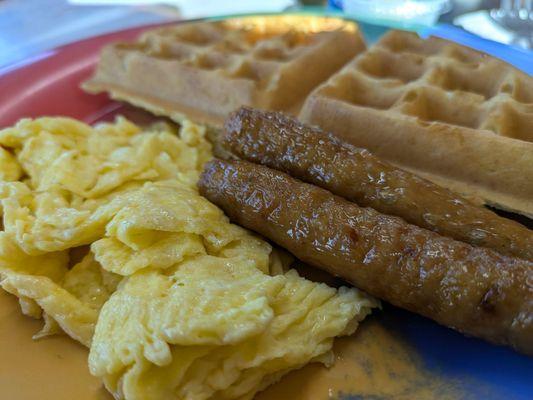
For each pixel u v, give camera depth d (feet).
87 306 0.41
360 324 0.41
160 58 0.64
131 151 0.54
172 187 0.48
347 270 0.40
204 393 0.35
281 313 0.40
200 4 1.05
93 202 0.48
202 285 0.38
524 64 0.62
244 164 0.45
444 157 0.48
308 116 0.54
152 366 0.35
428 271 0.36
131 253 0.41
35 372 0.38
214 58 0.64
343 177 0.43
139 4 1.04
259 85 0.58
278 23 0.73
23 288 0.40
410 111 0.51
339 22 0.72
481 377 0.37
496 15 0.89
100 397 0.37
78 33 0.91
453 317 0.36
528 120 0.48
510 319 0.34
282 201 0.42
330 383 0.38
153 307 0.37
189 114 0.61
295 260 0.46
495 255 0.36
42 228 0.43
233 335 0.34
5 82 0.66
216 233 0.44
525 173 0.45
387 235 0.38
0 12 0.99
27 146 0.53
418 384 0.37
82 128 0.57
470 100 0.51
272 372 0.37
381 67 0.60
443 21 0.89
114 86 0.66
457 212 0.40
